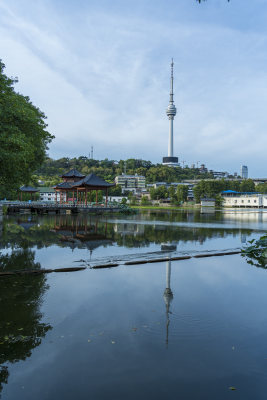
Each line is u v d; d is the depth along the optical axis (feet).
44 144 101.81
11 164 61.57
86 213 174.40
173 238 65.77
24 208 176.45
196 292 28.09
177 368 15.57
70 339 18.65
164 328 20.26
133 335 19.22
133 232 77.77
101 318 21.84
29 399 13.14
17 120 63.16
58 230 80.84
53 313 22.72
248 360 16.37
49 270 35.42
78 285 29.99
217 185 355.56
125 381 14.44
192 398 13.20
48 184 416.05
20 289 28.48
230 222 116.78
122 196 454.40
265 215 174.70
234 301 25.67
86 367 15.61
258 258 44.21
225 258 44.11
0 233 70.69
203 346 17.90
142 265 39.14
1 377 14.73
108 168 599.57
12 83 71.15
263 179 555.69
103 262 40.27
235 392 13.71
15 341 18.29
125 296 26.73
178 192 377.50
